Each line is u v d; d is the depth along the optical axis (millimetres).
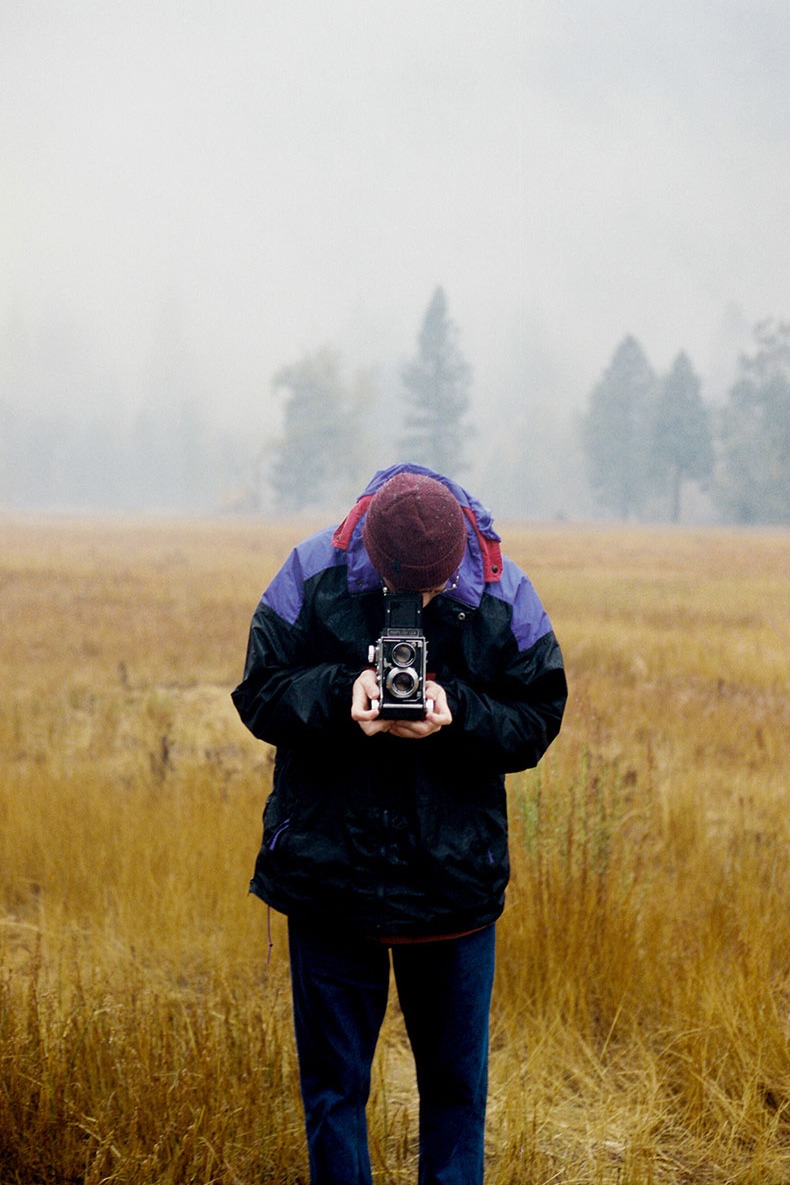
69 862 4758
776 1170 2828
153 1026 3072
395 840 2170
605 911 3777
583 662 11211
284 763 2266
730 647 12531
